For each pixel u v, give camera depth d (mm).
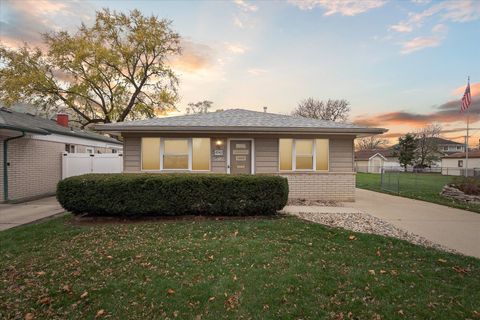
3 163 10453
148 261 4387
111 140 20234
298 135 10797
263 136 10773
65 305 3254
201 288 3549
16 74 19781
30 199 11258
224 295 3389
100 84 21906
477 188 11703
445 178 28266
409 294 3387
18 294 3496
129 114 23547
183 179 7156
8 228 6516
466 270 4129
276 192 7402
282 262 4309
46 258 4559
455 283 3719
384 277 3820
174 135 10555
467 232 6289
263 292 3443
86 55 20219
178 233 5824
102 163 16734
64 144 14391
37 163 12289
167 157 10602
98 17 21047
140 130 9930
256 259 4414
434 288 3547
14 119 11359
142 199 7020
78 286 3641
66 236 5668
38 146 12359
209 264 4254
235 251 4766
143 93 23578
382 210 8852
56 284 3715
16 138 10805
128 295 3428
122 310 3141
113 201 6969
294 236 5629
